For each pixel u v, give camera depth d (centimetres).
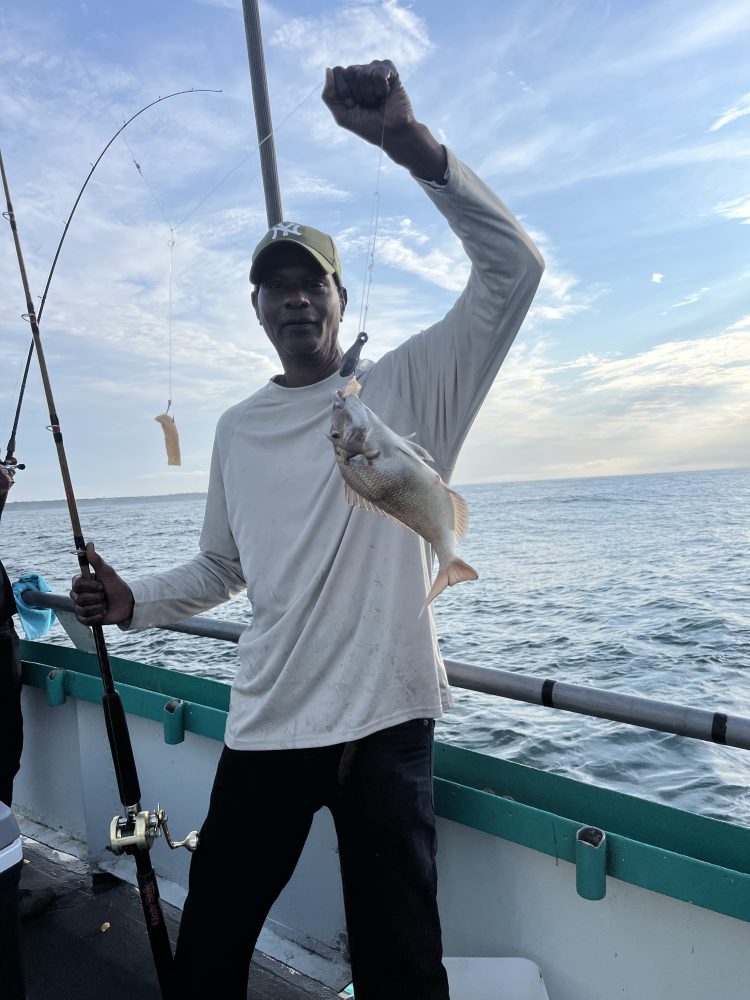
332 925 241
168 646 946
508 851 202
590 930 190
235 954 169
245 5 302
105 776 299
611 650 939
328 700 167
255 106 311
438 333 179
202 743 271
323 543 175
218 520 217
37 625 342
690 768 552
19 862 144
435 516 160
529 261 157
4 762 296
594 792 187
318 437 183
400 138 148
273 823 172
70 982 230
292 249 180
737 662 854
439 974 155
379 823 157
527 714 674
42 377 202
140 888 190
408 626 168
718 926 172
